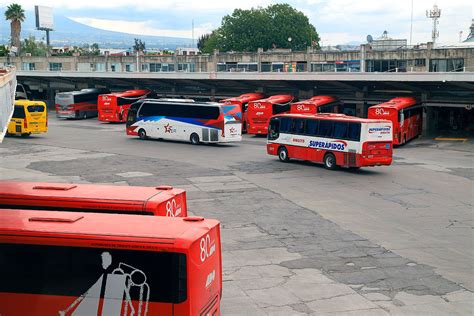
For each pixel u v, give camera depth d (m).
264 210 24.62
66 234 10.95
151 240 10.57
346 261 18.17
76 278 10.95
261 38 116.38
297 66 66.81
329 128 35.16
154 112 49.75
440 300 15.10
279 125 38.41
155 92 70.75
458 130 54.88
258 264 17.84
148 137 50.44
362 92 55.91
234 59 73.31
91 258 10.87
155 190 15.40
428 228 22.22
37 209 14.63
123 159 38.88
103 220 11.75
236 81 60.69
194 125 47.06
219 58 74.44
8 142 48.78
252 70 71.62
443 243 20.28
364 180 31.77
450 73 44.19
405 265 17.86
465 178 32.44
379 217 23.80
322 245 19.83
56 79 79.50
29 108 51.44
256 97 57.72
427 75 45.34
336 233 21.33
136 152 42.47
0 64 90.44
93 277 10.89
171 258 10.48
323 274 16.98
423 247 19.77
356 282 16.34
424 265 17.88
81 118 71.25
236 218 23.23
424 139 49.84
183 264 10.43
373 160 33.62
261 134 54.56
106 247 10.76
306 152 36.62
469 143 47.03
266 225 22.28
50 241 10.98
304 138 36.69
